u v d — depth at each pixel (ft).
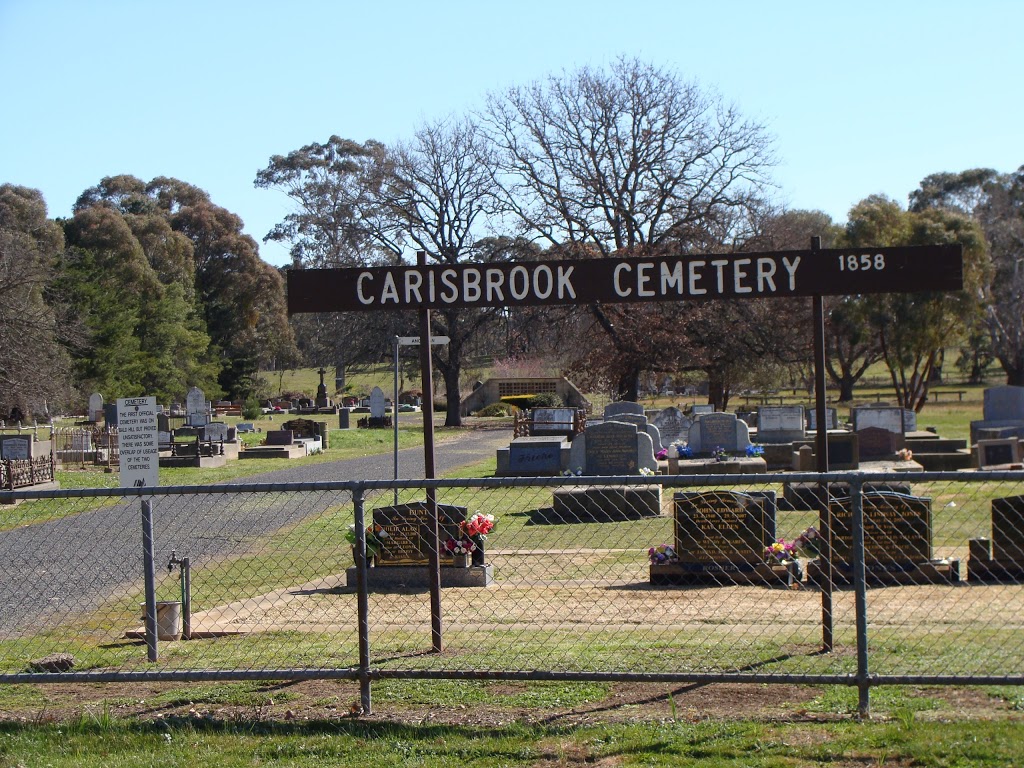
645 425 93.86
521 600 34.88
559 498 62.80
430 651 24.71
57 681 20.63
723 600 33.24
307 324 274.57
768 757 16.87
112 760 17.94
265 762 17.67
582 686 21.11
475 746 18.01
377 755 17.75
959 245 23.43
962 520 49.83
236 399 277.85
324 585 41.91
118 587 42.91
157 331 229.86
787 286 23.90
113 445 119.03
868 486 40.37
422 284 25.29
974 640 24.49
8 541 57.52
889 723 18.15
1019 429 83.87
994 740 16.98
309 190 252.01
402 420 222.69
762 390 220.64
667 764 16.83
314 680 22.25
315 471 108.68
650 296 24.52
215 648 27.84
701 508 37.50
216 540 56.65
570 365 169.27
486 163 174.09
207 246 298.97
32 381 138.62
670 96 155.74
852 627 27.17
